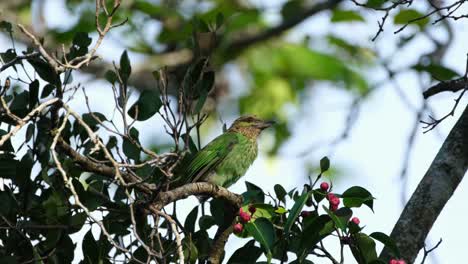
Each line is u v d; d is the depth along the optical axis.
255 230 10.41
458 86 12.41
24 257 10.49
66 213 10.39
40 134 10.65
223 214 11.46
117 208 10.64
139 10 18.39
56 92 9.70
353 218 10.27
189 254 10.26
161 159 10.24
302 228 10.41
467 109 12.18
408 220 11.66
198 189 11.09
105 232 9.27
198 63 11.48
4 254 10.47
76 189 10.47
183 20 18.69
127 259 10.45
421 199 11.73
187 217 11.23
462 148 11.93
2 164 10.67
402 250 11.49
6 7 17.05
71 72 10.88
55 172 10.62
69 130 11.09
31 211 10.48
